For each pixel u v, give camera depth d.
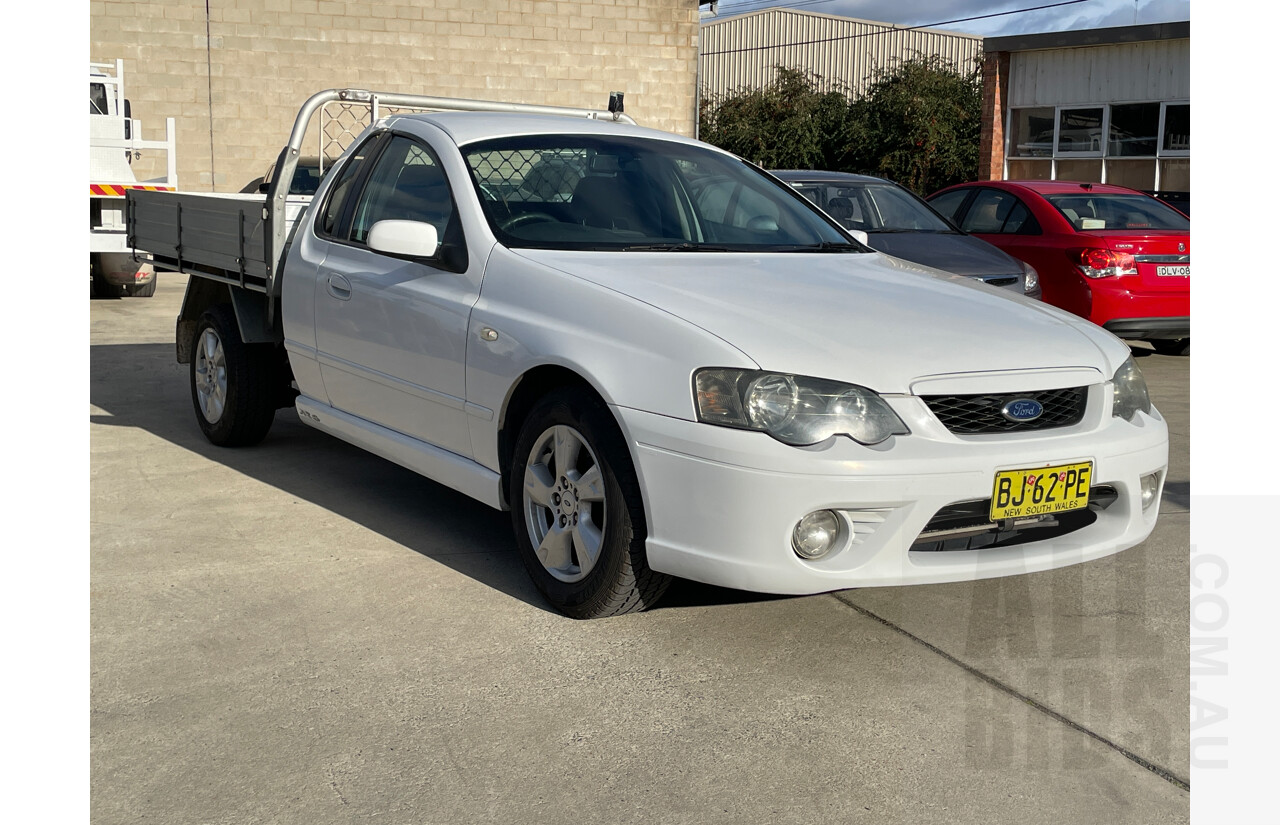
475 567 3.98
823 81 41.84
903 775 2.64
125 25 15.51
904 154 30.67
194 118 15.97
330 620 3.49
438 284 3.98
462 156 4.17
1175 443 5.97
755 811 2.49
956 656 3.29
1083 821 2.46
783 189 4.79
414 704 2.95
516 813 2.46
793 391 3.01
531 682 3.09
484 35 17.23
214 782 2.57
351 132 16.75
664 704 2.97
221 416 5.52
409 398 4.16
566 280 3.55
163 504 4.67
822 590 3.05
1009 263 7.52
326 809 2.47
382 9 16.64
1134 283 8.38
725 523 3.04
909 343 3.21
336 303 4.53
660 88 18.38
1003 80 23.55
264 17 16.08
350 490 4.92
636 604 3.43
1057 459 3.14
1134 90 21.47
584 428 3.36
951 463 3.03
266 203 4.93
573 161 4.29
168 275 14.32
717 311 3.27
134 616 3.49
